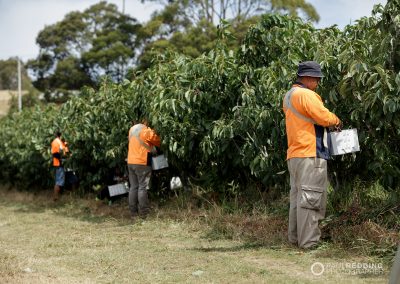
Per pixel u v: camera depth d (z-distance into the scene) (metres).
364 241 6.15
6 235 8.99
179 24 37.50
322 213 6.48
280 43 8.36
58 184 13.61
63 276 5.75
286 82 7.79
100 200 12.30
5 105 51.53
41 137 14.45
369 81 6.32
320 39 8.20
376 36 6.70
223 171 9.52
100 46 39.38
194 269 5.82
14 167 17.30
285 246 6.61
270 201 8.79
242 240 7.27
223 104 9.17
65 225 9.95
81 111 12.40
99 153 12.17
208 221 8.56
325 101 7.26
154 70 10.17
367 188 7.82
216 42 9.45
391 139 7.00
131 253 6.88
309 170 6.33
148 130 9.95
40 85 44.59
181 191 10.57
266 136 8.38
